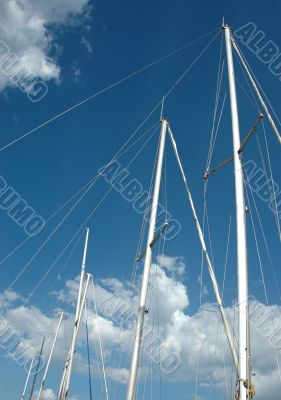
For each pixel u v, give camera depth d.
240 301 12.49
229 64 17.56
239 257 13.20
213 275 16.78
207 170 18.06
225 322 15.34
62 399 28.81
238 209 14.09
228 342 14.91
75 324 31.86
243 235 13.56
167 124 21.80
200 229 18.34
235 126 16.03
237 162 15.25
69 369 29.69
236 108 16.47
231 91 16.91
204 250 17.67
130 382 14.99
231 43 18.50
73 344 30.80
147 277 17.44
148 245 18.12
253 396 11.30
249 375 11.46
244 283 12.74
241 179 14.75
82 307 33.44
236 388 11.62
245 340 11.88
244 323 12.13
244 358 11.62
